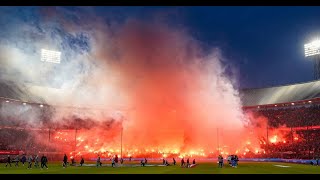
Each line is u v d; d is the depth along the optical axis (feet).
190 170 136.15
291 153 242.78
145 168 151.53
